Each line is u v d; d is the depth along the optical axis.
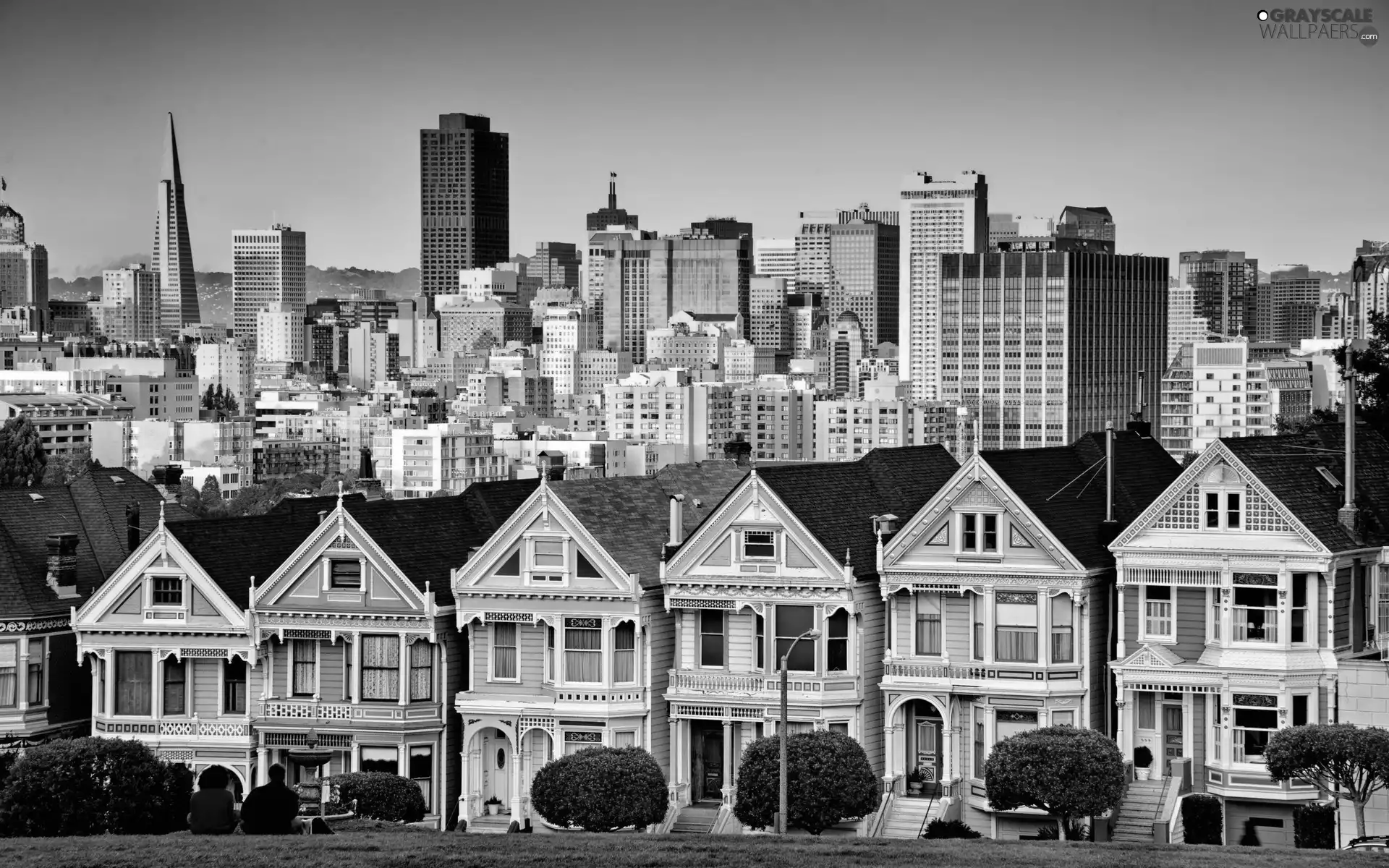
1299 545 113.56
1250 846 102.38
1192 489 115.94
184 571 129.38
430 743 126.06
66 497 142.50
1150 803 114.94
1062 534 118.75
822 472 126.38
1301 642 114.12
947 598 119.75
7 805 116.69
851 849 98.19
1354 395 118.31
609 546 124.88
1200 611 116.19
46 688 133.12
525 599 123.94
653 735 123.38
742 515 122.00
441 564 129.75
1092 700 118.38
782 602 121.06
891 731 120.44
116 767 116.88
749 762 115.00
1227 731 114.50
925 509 119.62
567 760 117.06
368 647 127.00
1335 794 107.50
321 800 120.19
